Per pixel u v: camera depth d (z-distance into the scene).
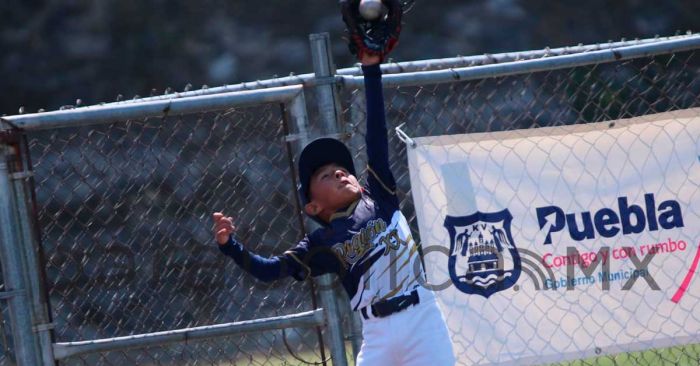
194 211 20.61
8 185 16.03
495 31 80.12
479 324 16.67
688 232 16.88
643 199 16.86
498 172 16.77
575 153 16.84
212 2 81.94
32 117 15.91
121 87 77.50
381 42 15.13
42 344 16.22
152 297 19.94
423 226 16.67
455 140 16.77
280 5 81.56
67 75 77.88
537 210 16.77
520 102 31.22
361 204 15.88
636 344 16.80
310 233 16.44
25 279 16.12
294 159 18.03
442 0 81.44
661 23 80.69
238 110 21.98
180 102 16.20
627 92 27.20
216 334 16.36
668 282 16.86
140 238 20.70
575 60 16.89
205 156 23.97
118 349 16.30
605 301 16.81
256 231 22.19
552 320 16.75
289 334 23.83
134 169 23.16
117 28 80.25
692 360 20.95
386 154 15.78
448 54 77.75
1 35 78.75
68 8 80.81
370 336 15.45
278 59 78.44
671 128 16.92
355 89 16.84
